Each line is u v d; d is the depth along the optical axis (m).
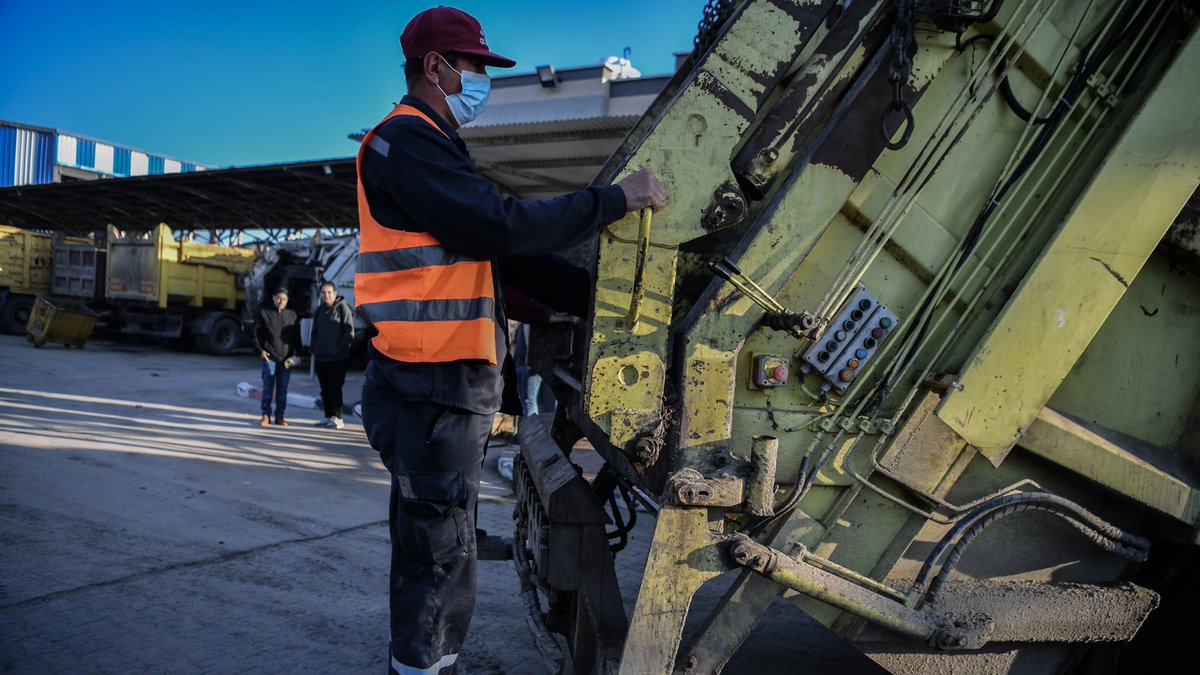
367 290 2.07
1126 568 2.54
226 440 7.75
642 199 1.99
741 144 2.19
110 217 28.86
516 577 4.25
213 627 3.47
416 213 1.97
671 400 2.11
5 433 7.33
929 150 2.23
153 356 17.36
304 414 9.98
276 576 4.11
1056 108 2.27
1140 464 2.36
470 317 2.03
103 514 5.00
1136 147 2.24
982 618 2.29
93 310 19.17
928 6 2.08
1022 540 2.46
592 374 2.03
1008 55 2.26
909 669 2.35
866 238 2.22
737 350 2.11
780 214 2.11
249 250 20.38
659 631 2.03
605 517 2.42
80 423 8.18
